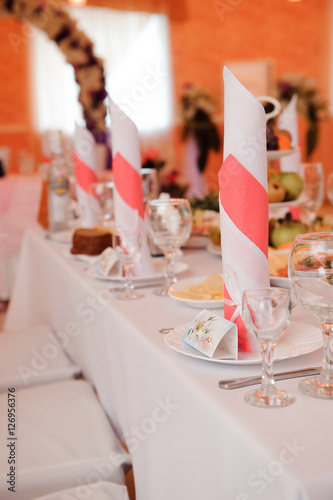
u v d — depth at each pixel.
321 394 0.75
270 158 1.65
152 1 7.34
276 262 1.31
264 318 0.73
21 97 7.22
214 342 0.87
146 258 1.45
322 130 7.72
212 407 0.74
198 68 7.80
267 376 0.76
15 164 7.27
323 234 0.81
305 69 7.99
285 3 7.85
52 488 1.10
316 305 0.76
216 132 7.67
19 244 3.75
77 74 4.90
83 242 1.75
